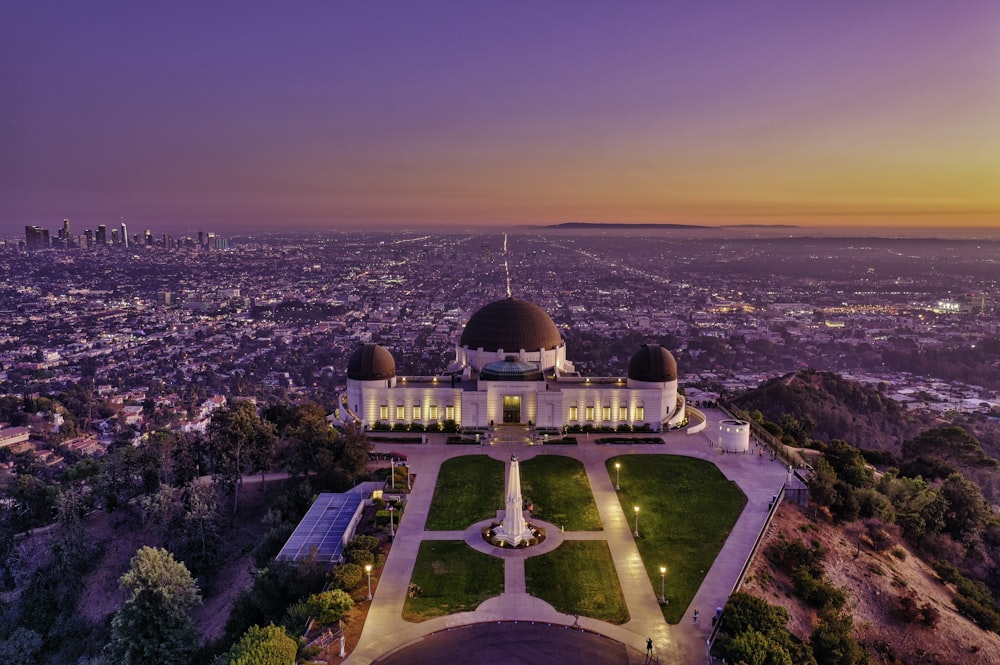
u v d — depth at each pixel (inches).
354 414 6112.2
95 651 3983.8
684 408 6368.1
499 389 6003.9
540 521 4276.6
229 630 3506.4
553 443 5723.4
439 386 6171.3
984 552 4950.8
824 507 4559.5
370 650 2989.7
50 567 4532.5
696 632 3166.8
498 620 3230.8
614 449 5580.7
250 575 4136.3
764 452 5502.0
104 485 5064.0
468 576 3614.7
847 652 3070.9
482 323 6830.7
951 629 3796.8
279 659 2657.5
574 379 6446.9
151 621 3260.3
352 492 4692.4
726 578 3629.4
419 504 4522.6
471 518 4320.9
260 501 5000.0
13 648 3934.5
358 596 3415.4
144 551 3319.4
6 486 5487.2
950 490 5177.2
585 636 3120.1
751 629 2950.3
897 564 4303.6
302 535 4023.1
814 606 3597.4
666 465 5187.0
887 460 6318.9
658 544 3983.8
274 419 6077.8
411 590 3454.7
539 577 3614.7
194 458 5378.9
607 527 4195.4
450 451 5541.3
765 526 4151.1
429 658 2940.5
